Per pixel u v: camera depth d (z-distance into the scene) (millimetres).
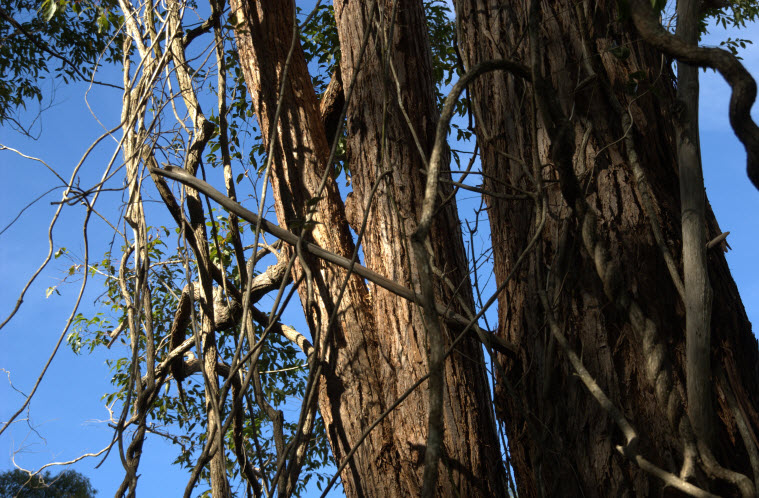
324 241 2928
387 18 2822
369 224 2754
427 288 961
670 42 1238
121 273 2844
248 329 2701
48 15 3271
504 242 2299
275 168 3098
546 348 2055
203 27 3186
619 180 1994
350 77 2871
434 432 914
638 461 1523
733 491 1580
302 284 2961
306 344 3061
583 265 1986
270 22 3209
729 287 1976
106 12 3723
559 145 1631
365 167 2789
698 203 1598
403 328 2582
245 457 2873
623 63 2111
